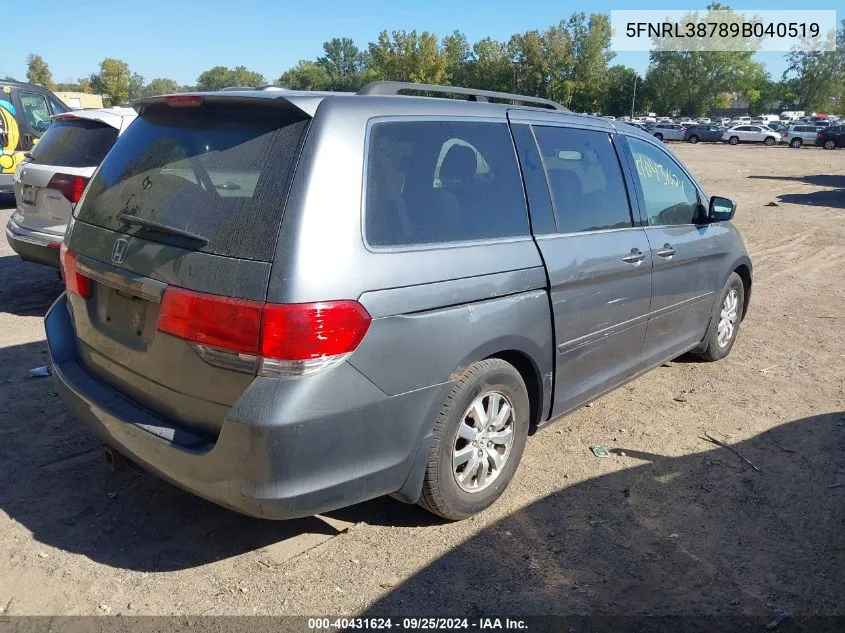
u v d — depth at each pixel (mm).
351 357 2752
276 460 2641
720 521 3600
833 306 7969
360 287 2775
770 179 25109
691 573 3184
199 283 2750
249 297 2633
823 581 3146
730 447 4422
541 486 3898
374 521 3529
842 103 105875
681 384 5488
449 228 3229
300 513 2764
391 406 2930
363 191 2893
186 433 2879
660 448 4391
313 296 2639
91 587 2979
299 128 2865
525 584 3082
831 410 5020
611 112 99500
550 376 3807
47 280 8008
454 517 3443
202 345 2738
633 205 4480
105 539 3312
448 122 3395
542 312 3615
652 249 4508
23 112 12117
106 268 3143
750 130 57031
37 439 4219
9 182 11992
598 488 3889
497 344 3361
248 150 2924
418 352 2992
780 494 3869
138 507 3576
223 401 2746
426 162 3227
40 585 2979
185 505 3609
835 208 16969
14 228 6832
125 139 3559
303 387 2639
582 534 3457
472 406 3348
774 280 9297
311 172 2758
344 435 2785
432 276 3043
